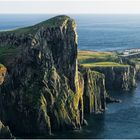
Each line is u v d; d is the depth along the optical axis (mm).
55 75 169625
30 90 163375
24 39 172625
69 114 168000
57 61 175375
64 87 171500
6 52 173500
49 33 174875
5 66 165125
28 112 159750
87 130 165375
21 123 159500
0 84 158750
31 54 167500
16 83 163125
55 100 166250
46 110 162250
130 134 160875
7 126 147125
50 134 158875
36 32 173000
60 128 163750
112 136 157875
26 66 166250
